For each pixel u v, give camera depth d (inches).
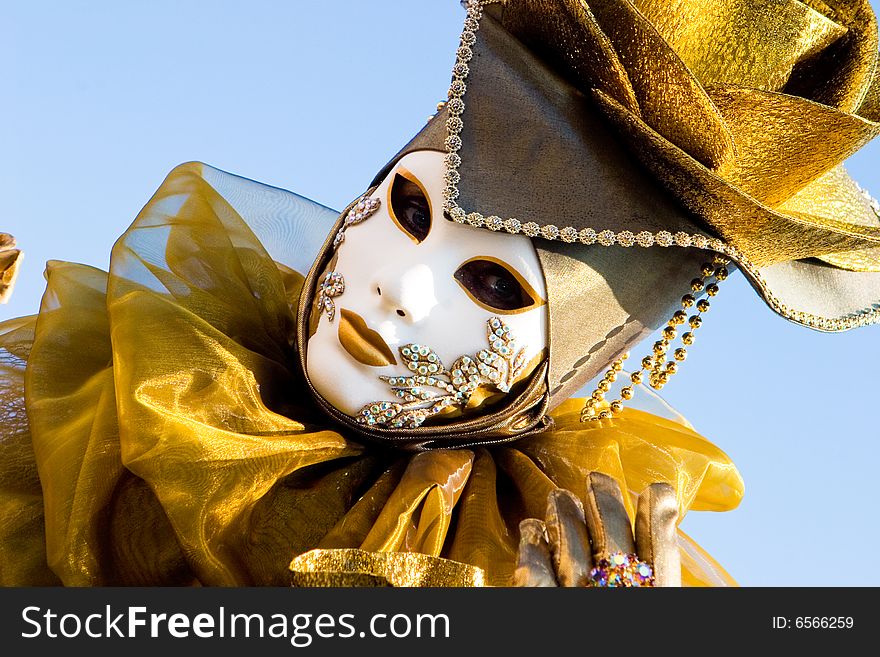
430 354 82.3
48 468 80.5
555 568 69.1
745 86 83.0
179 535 77.1
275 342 96.6
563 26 81.4
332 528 82.7
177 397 81.1
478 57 84.7
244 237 103.9
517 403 85.9
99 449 80.7
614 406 92.2
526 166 82.1
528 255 82.8
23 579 80.4
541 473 88.9
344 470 87.6
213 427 80.3
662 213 82.5
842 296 92.3
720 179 77.8
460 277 82.9
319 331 86.0
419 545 80.0
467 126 83.1
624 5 79.0
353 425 85.4
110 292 87.7
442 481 83.3
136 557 80.2
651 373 90.2
